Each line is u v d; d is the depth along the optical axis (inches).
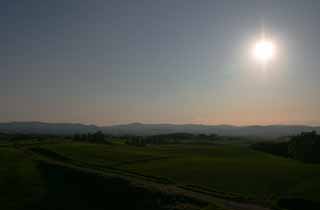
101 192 1868.8
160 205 1499.8
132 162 2933.1
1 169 2628.0
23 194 1886.1
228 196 1599.4
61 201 1780.3
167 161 2960.1
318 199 1494.8
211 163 2770.7
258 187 1784.0
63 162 3004.4
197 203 1491.1
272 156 3634.4
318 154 3585.1
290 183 1868.8
